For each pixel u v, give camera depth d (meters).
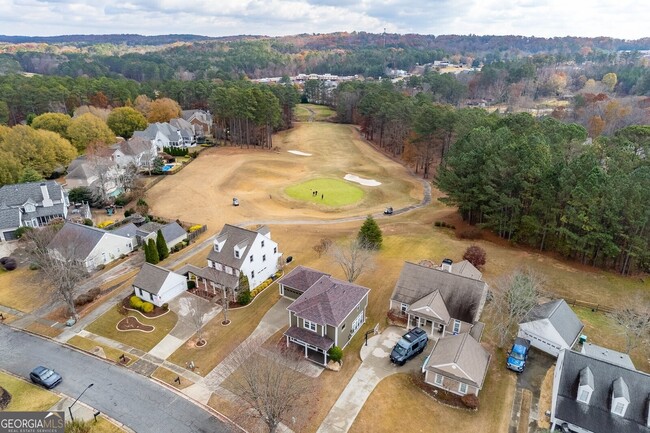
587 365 31.91
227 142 122.62
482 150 63.34
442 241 60.59
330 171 98.50
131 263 55.75
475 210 67.25
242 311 44.75
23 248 56.22
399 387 34.59
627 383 30.64
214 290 48.03
